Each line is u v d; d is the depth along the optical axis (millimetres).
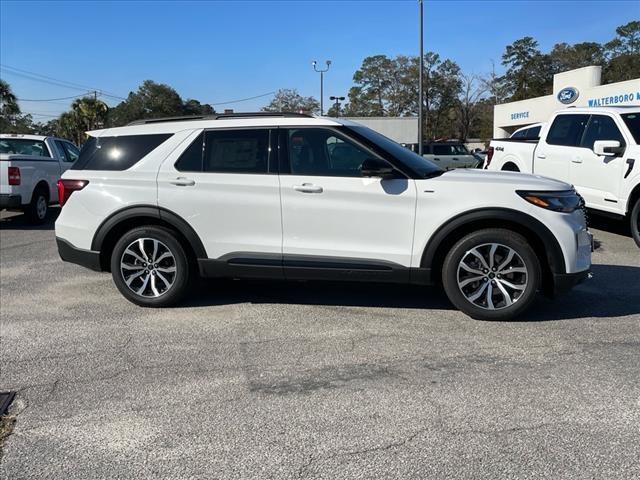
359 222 4883
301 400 3541
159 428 3232
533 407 3395
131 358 4258
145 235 5332
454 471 2771
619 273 6551
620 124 8141
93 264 5480
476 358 4148
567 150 8992
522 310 4820
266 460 2898
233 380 3850
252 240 5098
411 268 4871
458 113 70500
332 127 5008
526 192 4684
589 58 74000
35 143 12445
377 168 4723
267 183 5016
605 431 3109
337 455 2930
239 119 5215
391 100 73000
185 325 4988
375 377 3859
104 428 3242
